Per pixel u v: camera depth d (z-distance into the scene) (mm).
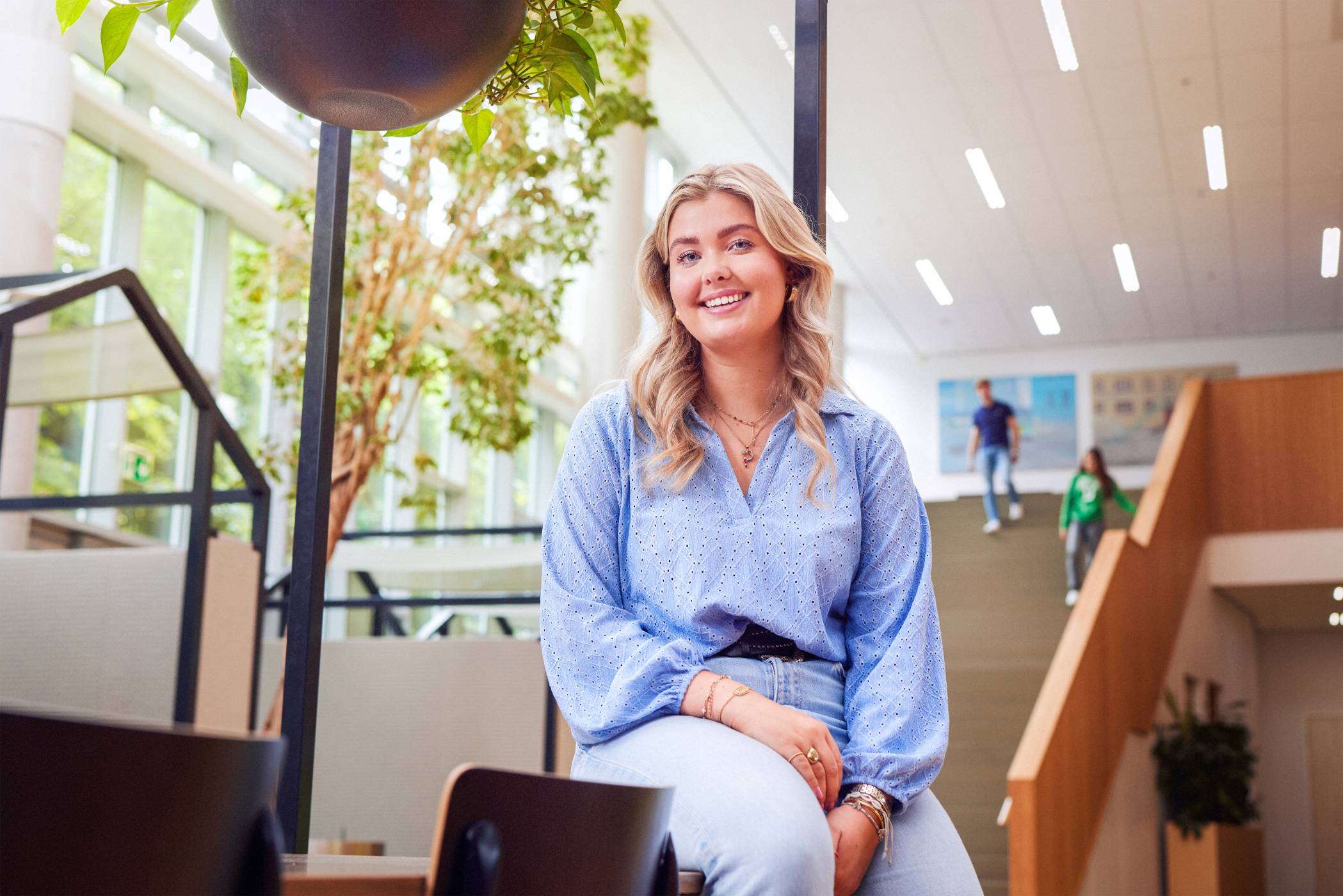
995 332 16453
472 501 11453
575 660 1431
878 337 16906
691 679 1379
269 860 703
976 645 8719
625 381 1591
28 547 6617
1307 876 13500
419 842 5512
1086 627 6566
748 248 1545
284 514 8562
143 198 7957
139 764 616
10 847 567
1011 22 9477
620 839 913
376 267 6605
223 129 8484
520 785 814
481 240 6434
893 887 1373
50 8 6195
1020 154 11523
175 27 1321
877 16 9547
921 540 1580
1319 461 10195
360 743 5676
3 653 4652
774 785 1238
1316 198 11953
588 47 1611
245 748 683
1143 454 16359
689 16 10469
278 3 1168
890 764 1396
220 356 8461
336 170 1729
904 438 17359
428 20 1182
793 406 1569
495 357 6480
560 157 6445
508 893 814
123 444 7598
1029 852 5176
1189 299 14898
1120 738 7230
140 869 623
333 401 1692
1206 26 9266
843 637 1562
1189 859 8461
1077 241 13391
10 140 5977
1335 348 15836
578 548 1497
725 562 1471
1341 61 9547
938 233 13422
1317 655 13852
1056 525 10570
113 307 7805
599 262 10703
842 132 11391
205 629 4676
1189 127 10773
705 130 13039
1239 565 10336
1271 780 13828
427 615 9219
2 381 3871
